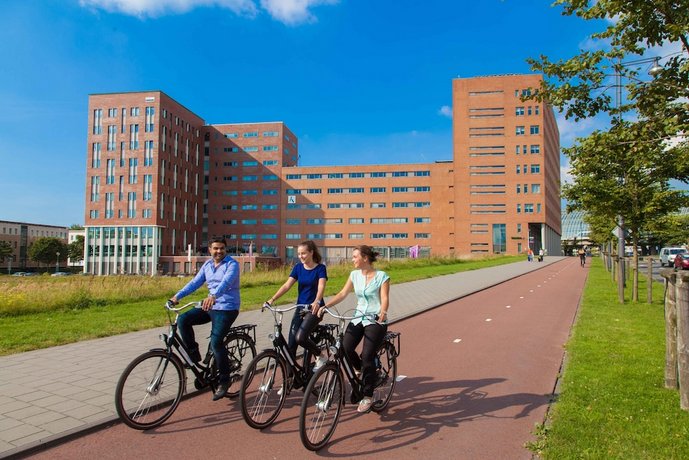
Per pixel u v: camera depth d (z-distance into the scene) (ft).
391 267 108.27
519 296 51.96
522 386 18.29
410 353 24.30
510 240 288.30
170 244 284.20
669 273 16.94
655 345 23.98
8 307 36.29
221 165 339.57
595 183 39.04
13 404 15.67
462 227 295.07
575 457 11.53
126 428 14.17
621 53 19.08
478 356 23.44
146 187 270.26
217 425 14.46
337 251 321.11
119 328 29.48
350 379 14.44
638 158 22.06
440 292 54.34
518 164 290.76
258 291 53.31
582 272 98.17
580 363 20.48
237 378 16.78
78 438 13.37
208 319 16.14
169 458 12.13
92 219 273.54
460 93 300.20
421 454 12.39
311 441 12.57
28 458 12.01
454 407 16.01
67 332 28.14
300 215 327.67
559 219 395.14
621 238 44.32
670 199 38.45
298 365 15.58
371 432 13.94
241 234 333.83
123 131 274.16
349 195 321.73
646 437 12.59
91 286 50.80
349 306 40.57
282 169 332.60
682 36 16.70
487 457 12.14
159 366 14.74
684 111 17.61
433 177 309.22
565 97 20.42
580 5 18.71
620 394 16.16
